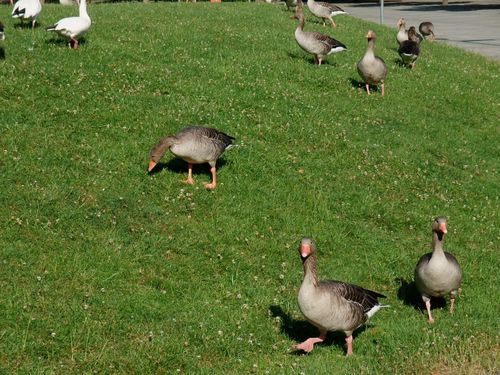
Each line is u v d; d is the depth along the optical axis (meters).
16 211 10.96
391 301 10.23
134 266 10.15
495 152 16.33
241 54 19.92
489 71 23.42
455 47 27.66
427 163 14.88
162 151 12.04
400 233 12.20
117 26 21.34
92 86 15.54
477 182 14.53
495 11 45.12
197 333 8.80
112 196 11.69
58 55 17.14
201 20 24.08
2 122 13.46
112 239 10.61
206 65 18.33
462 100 19.41
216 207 11.89
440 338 9.01
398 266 11.17
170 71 17.28
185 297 9.63
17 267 9.69
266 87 17.23
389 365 8.46
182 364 8.30
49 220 10.88
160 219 11.38
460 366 8.51
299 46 20.28
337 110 16.84
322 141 14.84
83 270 9.83
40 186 11.67
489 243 12.18
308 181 13.20
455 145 16.28
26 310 8.84
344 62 20.80
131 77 16.42
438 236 9.39
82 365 8.07
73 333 8.53
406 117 17.41
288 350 8.73
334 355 8.70
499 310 10.16
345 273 10.72
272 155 13.81
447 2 52.62
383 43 24.94
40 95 14.72
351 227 12.02
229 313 9.33
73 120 13.97
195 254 10.67
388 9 47.84
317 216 12.15
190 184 12.41
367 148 14.97
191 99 15.70
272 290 10.03
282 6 30.78
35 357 8.11
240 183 12.66
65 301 9.14
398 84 19.73
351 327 8.50
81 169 12.38
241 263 10.60
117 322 8.88
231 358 8.50
